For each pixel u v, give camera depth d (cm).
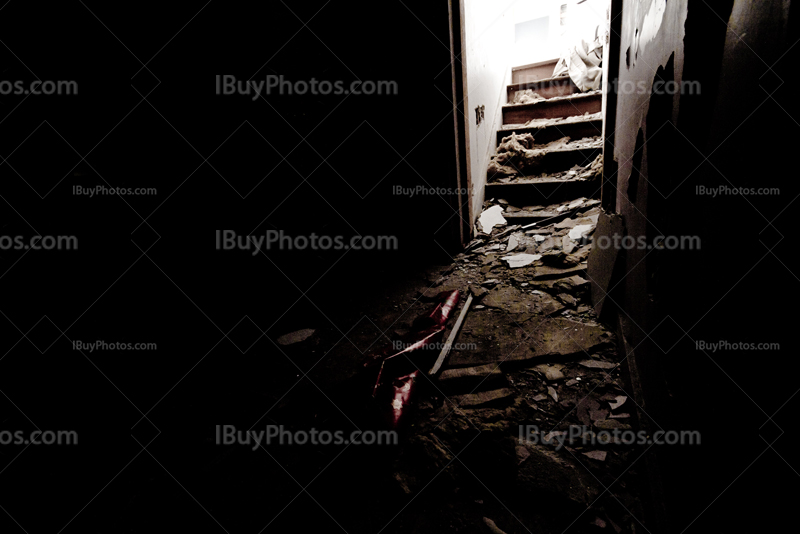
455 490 149
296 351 248
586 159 439
